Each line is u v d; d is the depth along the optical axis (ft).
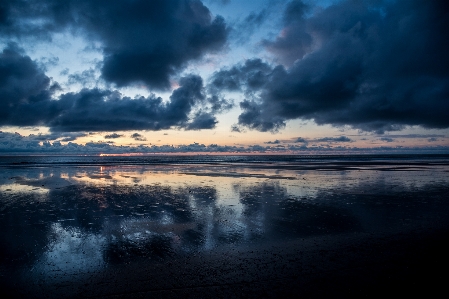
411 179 78.54
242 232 29.37
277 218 35.17
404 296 16.48
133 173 106.22
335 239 26.86
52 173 106.93
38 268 20.99
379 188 60.59
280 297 16.52
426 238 26.86
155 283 18.40
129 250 24.52
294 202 45.52
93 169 132.46
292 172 106.83
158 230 30.48
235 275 19.35
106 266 21.20
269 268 20.40
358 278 18.74
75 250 24.61
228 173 104.17
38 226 32.30
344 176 88.74
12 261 22.29
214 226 31.81
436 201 45.73
